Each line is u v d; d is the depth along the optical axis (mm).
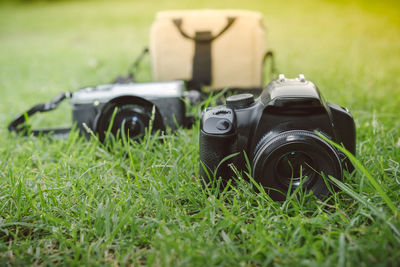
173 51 797
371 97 768
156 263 422
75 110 600
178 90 598
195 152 565
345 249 413
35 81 1006
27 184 524
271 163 470
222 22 782
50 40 1741
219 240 441
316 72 954
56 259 430
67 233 461
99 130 596
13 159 596
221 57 798
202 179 501
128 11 2568
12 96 889
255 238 439
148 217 473
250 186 486
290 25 1770
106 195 503
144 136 591
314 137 465
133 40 1597
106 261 430
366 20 1804
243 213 475
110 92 596
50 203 495
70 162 567
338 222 451
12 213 489
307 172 488
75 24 2203
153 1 2957
